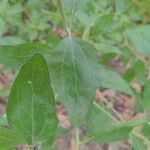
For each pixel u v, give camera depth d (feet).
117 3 3.08
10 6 3.14
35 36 3.32
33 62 1.12
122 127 1.54
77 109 1.28
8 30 3.22
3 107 2.62
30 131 1.17
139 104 2.06
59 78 1.31
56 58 1.32
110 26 1.93
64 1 1.44
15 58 1.41
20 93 1.14
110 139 1.59
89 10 2.82
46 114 1.17
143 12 3.58
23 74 1.13
